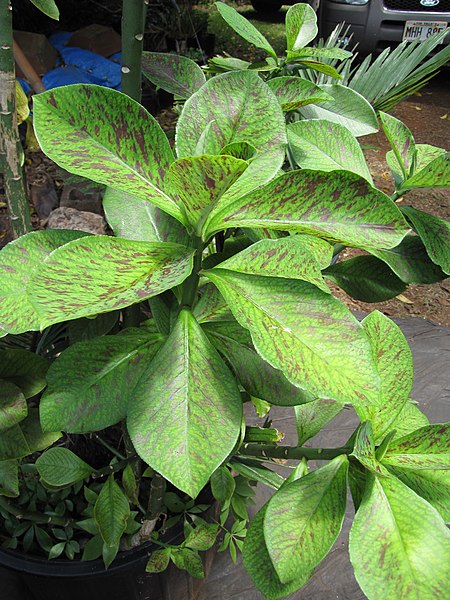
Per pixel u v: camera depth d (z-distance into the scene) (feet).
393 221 1.56
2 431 2.12
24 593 3.32
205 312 2.07
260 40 2.44
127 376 1.90
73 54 10.64
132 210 2.04
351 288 2.35
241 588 3.77
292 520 1.67
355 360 1.45
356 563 1.53
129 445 2.55
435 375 5.32
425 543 1.54
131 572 2.79
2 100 2.11
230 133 1.68
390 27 10.93
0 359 2.23
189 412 1.61
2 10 1.93
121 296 1.37
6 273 1.65
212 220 1.63
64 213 7.02
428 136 10.73
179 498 2.92
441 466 1.63
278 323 1.50
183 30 11.10
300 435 2.12
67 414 1.83
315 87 2.13
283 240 1.56
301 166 2.04
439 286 7.02
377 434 1.80
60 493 2.87
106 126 1.56
